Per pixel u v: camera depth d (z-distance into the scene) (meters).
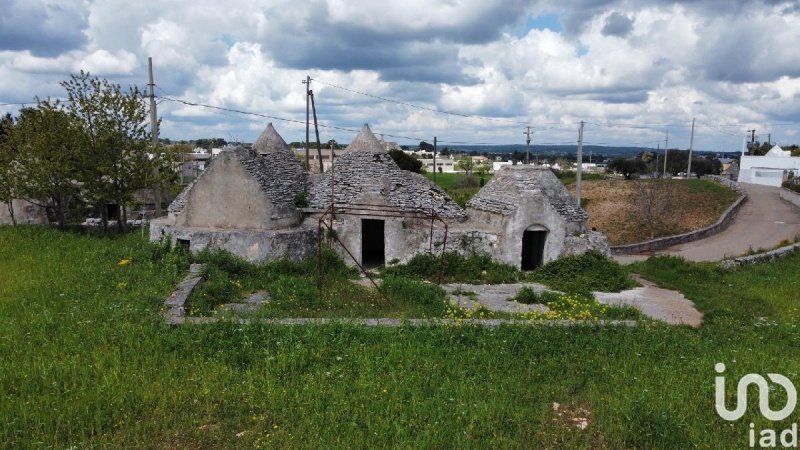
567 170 79.25
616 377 9.48
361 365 9.55
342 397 8.38
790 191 49.78
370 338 10.73
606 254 20.55
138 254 16.78
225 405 8.11
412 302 14.36
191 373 9.11
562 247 19.53
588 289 17.14
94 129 22.53
